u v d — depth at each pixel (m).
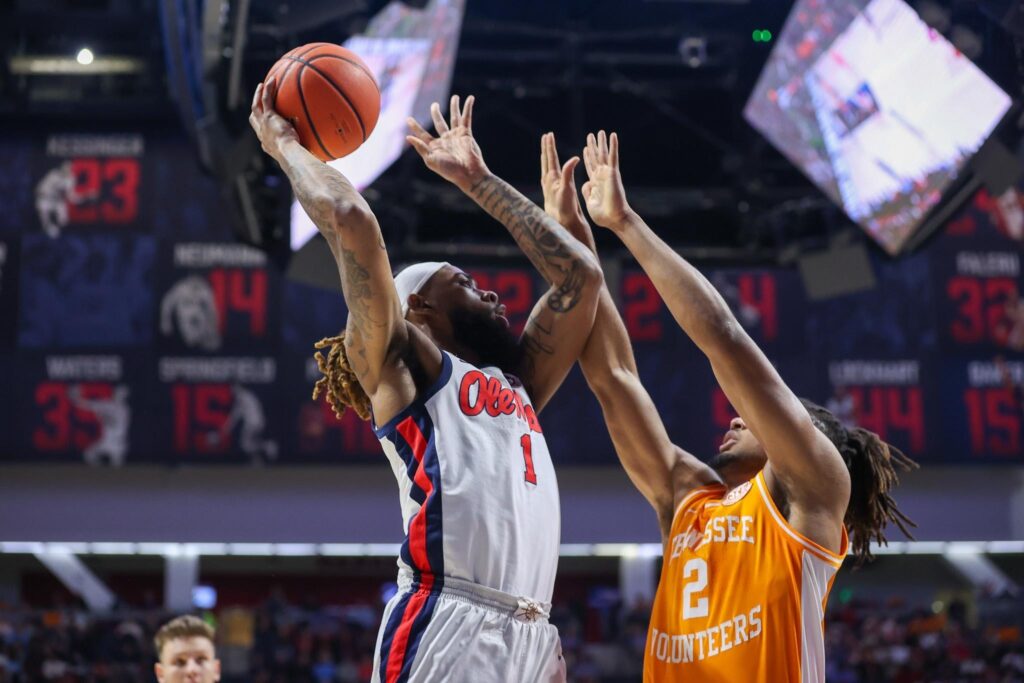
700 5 11.77
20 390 14.04
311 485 15.41
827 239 12.23
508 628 2.45
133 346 14.20
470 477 2.48
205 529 15.19
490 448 2.54
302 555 20.44
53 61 14.48
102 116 14.63
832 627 16.11
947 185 9.63
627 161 13.45
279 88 2.88
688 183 13.48
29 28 13.75
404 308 2.79
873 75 9.41
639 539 15.35
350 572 20.56
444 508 2.45
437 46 9.57
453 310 2.78
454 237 13.88
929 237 10.52
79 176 14.52
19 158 14.52
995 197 9.38
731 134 13.40
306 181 2.62
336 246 2.53
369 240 2.49
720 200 12.94
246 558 20.42
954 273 14.55
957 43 8.62
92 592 19.70
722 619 2.63
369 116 2.93
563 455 14.38
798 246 12.59
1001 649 14.65
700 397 14.08
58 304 14.23
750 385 2.58
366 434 14.26
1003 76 8.55
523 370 2.87
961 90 8.87
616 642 16.34
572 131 12.31
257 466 14.12
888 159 9.71
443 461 2.48
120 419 14.05
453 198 12.68
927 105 9.16
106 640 14.40
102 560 20.56
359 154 9.48
